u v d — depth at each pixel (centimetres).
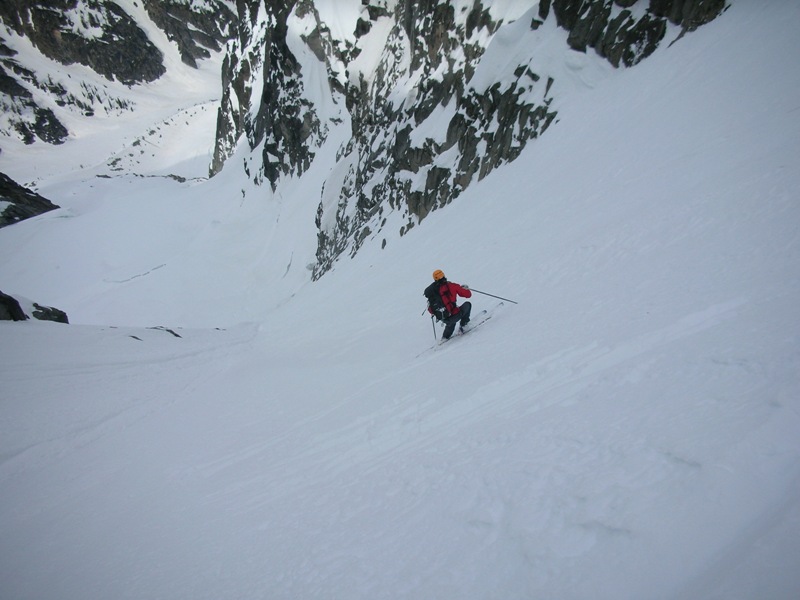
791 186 567
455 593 206
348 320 1717
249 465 595
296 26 6612
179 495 579
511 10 2270
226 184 9694
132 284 6253
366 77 4434
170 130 18062
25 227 9250
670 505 198
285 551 321
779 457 198
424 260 1816
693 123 1005
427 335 955
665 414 277
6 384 1400
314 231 5397
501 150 1966
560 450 288
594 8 1669
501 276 1059
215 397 1230
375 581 240
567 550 201
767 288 404
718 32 1211
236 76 10831
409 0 3469
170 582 344
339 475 438
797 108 744
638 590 166
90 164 17475
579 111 1617
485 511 258
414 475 354
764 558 153
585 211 1062
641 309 502
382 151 3419
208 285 5969
